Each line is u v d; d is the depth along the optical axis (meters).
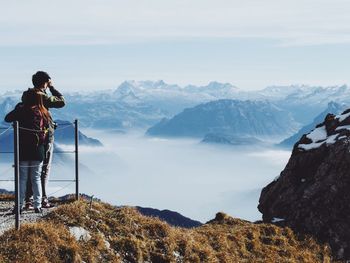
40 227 16.97
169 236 21.38
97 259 17.70
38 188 19.31
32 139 18.61
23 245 15.84
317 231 29.56
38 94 18.73
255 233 27.62
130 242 19.47
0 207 21.27
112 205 23.14
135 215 22.31
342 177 30.84
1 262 14.92
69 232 17.86
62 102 19.73
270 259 25.16
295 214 31.12
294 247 27.67
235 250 24.91
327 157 32.53
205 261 21.45
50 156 20.67
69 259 16.61
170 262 19.86
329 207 30.14
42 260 15.61
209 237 25.09
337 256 28.08
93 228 19.38
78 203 20.77
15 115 18.56
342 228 29.11
